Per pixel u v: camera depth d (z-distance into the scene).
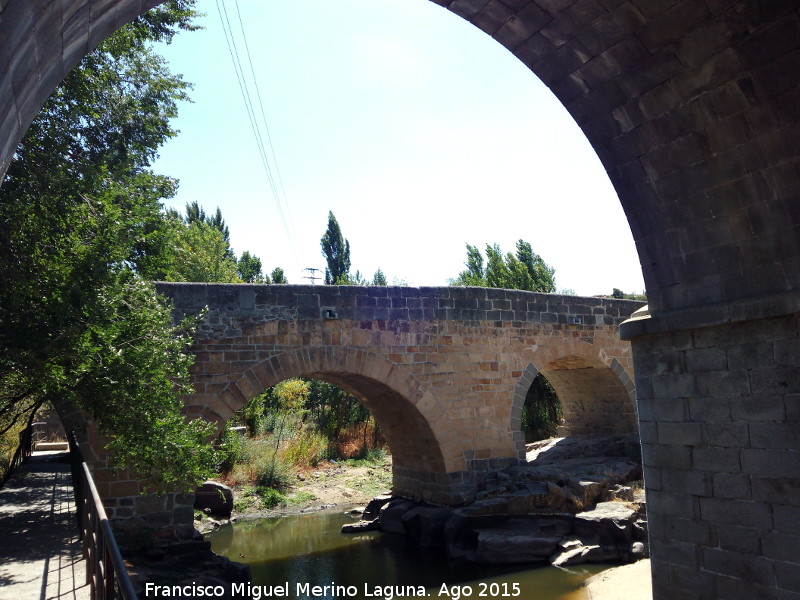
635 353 7.24
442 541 13.55
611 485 14.16
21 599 5.19
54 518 8.47
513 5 5.72
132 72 11.84
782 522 5.68
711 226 6.39
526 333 15.84
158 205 11.43
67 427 10.60
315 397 31.38
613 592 9.96
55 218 7.41
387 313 13.90
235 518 17.53
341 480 22.70
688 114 6.05
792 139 5.55
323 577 11.79
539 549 12.40
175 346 8.87
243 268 43.81
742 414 6.08
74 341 7.03
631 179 6.89
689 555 6.41
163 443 8.20
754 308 5.93
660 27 5.52
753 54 5.33
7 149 2.28
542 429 28.06
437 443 14.20
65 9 2.38
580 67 6.27
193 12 11.37
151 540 10.86
